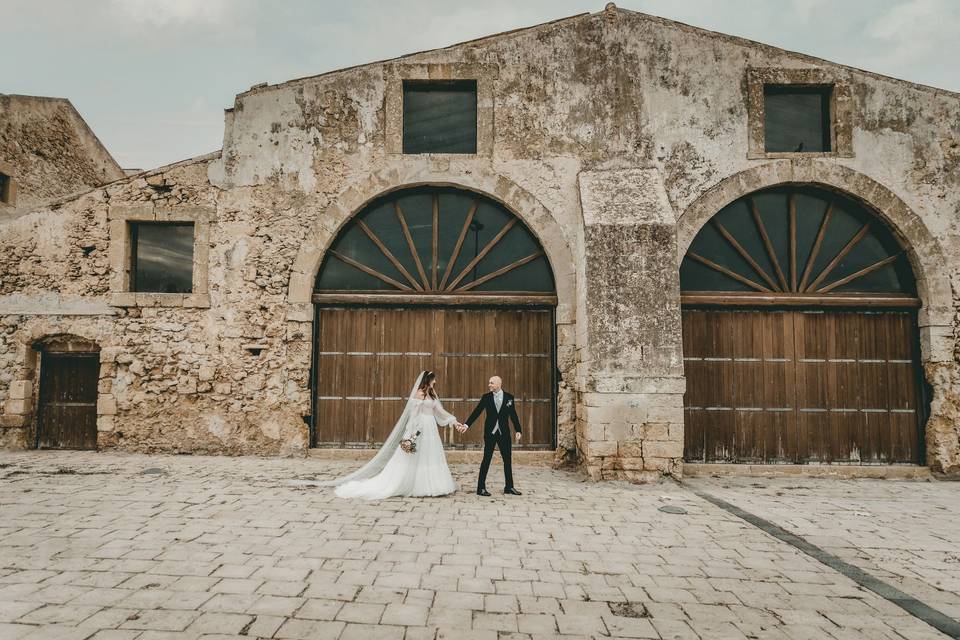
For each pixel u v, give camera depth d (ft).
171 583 10.32
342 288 25.54
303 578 10.75
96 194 25.45
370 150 25.27
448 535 13.78
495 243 25.52
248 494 17.40
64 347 25.40
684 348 24.70
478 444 24.89
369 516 15.26
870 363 24.59
